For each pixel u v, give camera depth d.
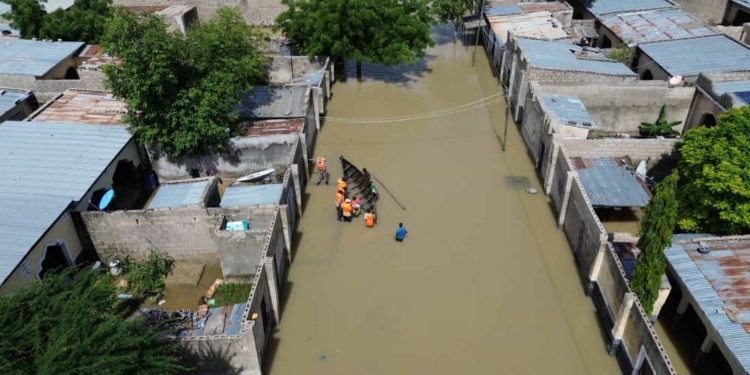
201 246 27.06
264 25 57.25
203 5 56.16
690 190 26.28
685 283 22.56
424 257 28.11
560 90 35.50
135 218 26.06
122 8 31.16
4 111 34.66
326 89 42.38
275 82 44.00
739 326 20.56
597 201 28.86
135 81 29.19
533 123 35.19
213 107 31.33
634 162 31.94
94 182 27.81
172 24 51.88
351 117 41.19
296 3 44.03
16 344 15.73
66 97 35.84
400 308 25.23
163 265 26.80
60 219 25.31
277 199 27.59
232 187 28.97
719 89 33.31
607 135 36.75
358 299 25.72
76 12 44.72
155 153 32.69
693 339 23.42
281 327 24.36
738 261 23.36
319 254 28.34
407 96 44.28
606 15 46.69
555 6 50.19
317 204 31.92
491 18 49.09
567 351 23.17
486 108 42.28
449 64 49.78
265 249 23.23
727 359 19.98
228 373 21.17
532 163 35.44
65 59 41.41
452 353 23.11
